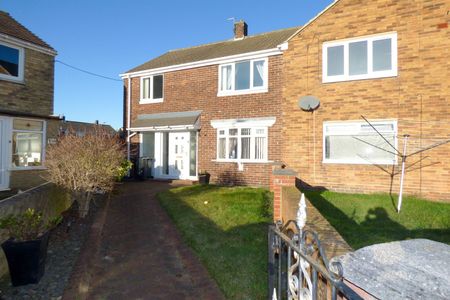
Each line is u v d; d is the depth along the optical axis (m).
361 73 11.37
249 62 14.34
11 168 12.47
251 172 13.94
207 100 15.36
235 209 8.75
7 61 12.71
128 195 11.74
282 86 13.11
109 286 4.65
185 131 16.30
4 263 5.30
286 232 5.13
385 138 10.91
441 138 10.12
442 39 10.13
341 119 11.61
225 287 4.41
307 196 10.35
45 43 14.29
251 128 14.04
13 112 12.41
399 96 10.71
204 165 15.29
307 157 12.13
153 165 17.06
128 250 6.07
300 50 12.34
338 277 2.02
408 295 1.82
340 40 11.64
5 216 5.46
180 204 9.57
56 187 8.75
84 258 5.68
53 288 4.73
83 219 8.42
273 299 3.56
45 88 14.05
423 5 10.38
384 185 10.91
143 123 16.88
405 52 10.62
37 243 4.83
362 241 5.98
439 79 10.16
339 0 11.63
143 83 17.64
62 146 8.80
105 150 9.26
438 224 7.34
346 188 11.46
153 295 4.37
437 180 10.16
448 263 2.16
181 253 5.81
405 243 2.57
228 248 5.78
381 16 10.98
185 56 17.97
